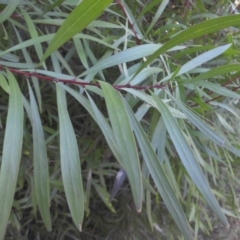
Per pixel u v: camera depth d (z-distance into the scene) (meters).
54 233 0.36
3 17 0.20
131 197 0.35
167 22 0.32
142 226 0.36
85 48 0.26
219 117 0.27
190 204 0.33
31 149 0.28
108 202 0.31
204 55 0.20
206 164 0.30
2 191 0.13
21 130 0.14
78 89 0.28
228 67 0.20
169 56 0.29
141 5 0.30
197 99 0.25
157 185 0.15
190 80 0.21
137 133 0.16
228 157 0.32
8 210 0.13
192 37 0.15
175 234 0.36
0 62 0.19
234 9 0.35
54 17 0.29
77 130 0.33
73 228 0.36
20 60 0.29
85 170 0.32
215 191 0.34
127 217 0.36
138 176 0.14
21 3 0.25
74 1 0.24
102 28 0.30
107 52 0.25
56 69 0.24
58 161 0.30
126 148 0.14
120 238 0.37
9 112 0.14
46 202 0.15
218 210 0.15
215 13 0.36
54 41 0.15
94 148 0.32
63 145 0.15
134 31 0.26
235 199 0.36
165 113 0.17
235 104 0.33
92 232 0.37
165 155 0.26
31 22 0.22
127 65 0.30
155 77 0.25
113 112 0.15
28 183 0.31
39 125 0.16
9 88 0.15
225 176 0.37
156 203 0.35
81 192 0.14
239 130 0.33
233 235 0.42
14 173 0.13
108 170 0.32
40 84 0.30
